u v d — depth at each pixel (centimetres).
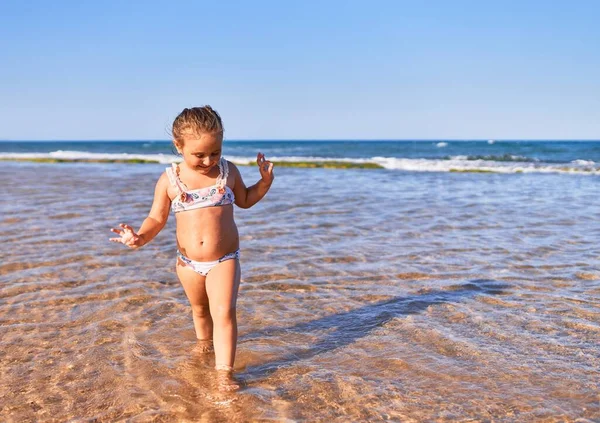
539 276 518
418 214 883
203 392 297
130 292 467
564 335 374
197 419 269
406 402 285
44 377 314
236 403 285
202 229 336
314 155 3734
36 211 871
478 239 685
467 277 515
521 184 1406
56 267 541
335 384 306
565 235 709
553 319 404
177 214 344
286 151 4678
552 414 272
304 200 1052
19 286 480
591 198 1102
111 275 518
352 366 329
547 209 944
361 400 288
